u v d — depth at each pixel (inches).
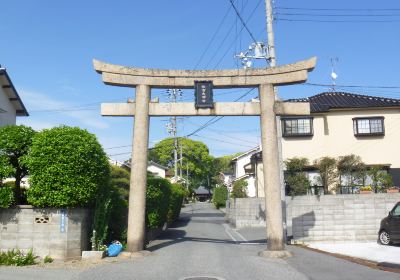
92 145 460.8
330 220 618.5
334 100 1041.5
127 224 553.9
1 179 452.8
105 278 356.2
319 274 372.8
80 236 462.9
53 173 438.6
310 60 520.7
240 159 1697.8
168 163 2518.5
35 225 452.8
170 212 893.2
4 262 415.2
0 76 863.7
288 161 913.5
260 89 535.8
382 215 620.1
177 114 533.0
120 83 528.1
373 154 976.3
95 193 467.2
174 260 454.3
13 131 463.8
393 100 1019.3
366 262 438.9
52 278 352.5
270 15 709.9
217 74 540.7
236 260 456.4
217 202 1774.1
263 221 922.7
